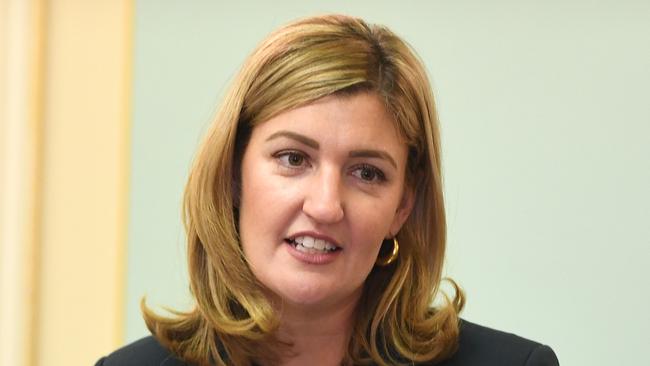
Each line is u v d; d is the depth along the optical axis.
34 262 4.16
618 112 3.35
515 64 3.49
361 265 2.51
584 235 3.39
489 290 3.52
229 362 2.73
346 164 2.45
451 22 3.58
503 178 3.50
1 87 4.13
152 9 4.00
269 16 3.85
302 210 2.43
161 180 3.99
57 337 4.16
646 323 3.31
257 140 2.51
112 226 4.08
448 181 3.57
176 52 3.97
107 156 4.09
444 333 2.72
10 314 4.15
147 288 4.00
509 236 3.50
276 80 2.46
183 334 2.85
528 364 2.68
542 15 3.45
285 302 2.62
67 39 4.12
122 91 4.05
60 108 4.13
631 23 3.34
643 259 3.31
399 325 2.76
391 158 2.48
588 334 3.39
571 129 3.41
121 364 2.82
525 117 3.48
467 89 3.55
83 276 4.11
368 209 2.46
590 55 3.39
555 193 3.43
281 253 2.49
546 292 3.45
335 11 3.76
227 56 3.90
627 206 3.33
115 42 4.07
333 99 2.41
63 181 4.14
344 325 2.73
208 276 2.73
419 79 2.59
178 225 3.96
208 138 2.64
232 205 2.65
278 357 2.72
